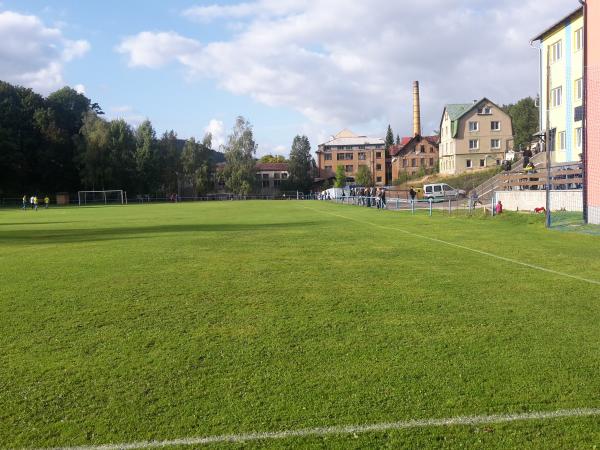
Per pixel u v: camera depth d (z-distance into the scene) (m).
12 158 80.12
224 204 64.81
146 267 11.28
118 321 6.75
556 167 29.91
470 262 11.40
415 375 4.73
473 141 76.38
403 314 6.90
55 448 3.58
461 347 5.49
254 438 3.67
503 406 4.09
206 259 12.48
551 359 5.08
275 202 71.69
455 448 3.50
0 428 3.86
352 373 4.81
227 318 6.83
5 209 61.38
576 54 31.91
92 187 88.44
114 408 4.17
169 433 3.76
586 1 21.23
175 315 7.02
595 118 19.73
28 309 7.46
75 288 8.98
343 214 34.03
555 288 8.46
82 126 94.56
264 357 5.29
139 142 95.50
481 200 35.97
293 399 4.28
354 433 3.72
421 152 100.56
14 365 5.16
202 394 4.41
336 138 124.12
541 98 36.56
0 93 88.69
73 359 5.31
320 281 9.38
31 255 13.75
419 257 12.34
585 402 4.13
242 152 100.31
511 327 6.21
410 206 40.06
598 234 17.00
